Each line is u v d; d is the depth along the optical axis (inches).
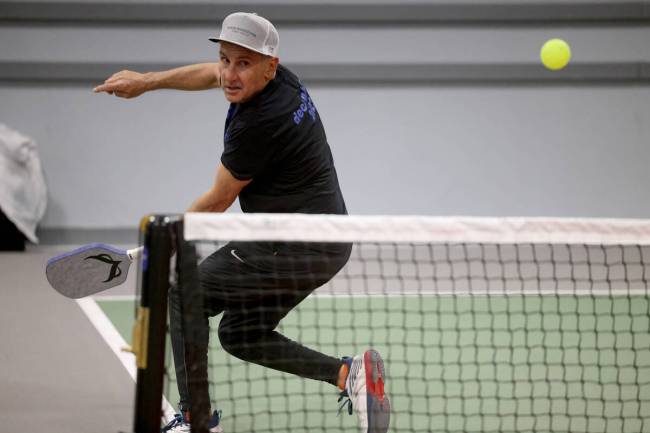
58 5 1053.2
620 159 1131.9
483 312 719.7
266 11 1080.2
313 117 427.5
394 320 689.0
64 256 422.3
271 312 424.8
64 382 538.6
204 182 1088.8
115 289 808.3
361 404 411.2
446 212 1122.0
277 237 358.6
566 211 1133.7
